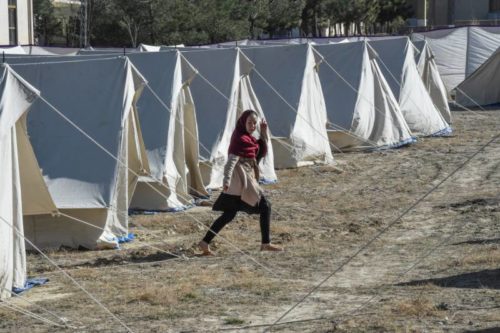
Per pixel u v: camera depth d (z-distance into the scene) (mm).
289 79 24391
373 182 21531
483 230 14938
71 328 9539
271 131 23812
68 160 14922
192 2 53500
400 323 9195
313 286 11258
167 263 13055
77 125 15305
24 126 12688
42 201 13406
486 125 34125
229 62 20984
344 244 14203
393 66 30391
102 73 15688
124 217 14938
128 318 9891
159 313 10031
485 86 42594
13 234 11391
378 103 27844
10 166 11352
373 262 12727
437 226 15586
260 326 9352
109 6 50875
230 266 12664
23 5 45938
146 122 18109
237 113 21078
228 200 13203
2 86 11344
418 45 33062
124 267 12883
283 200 19094
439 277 11461
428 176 22172
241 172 13086
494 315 9359
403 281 11359
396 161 25047
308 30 71000
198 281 11625
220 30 53219
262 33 62188
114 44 51656
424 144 28547
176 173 18094
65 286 11711
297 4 63000
